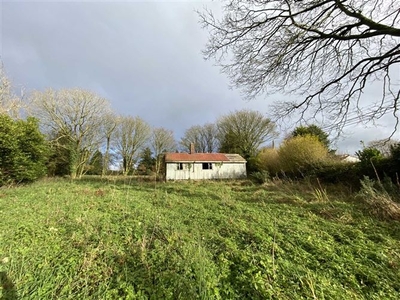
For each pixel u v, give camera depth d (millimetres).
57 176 22141
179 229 4723
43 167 15000
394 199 5879
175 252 3531
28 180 12852
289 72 7145
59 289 2602
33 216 5344
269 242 3959
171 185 15211
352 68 6719
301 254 3521
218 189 11898
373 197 5668
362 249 3613
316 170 13438
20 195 8344
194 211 6414
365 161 10398
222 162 25781
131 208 6641
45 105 21344
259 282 2680
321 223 5012
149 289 2605
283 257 3443
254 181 18016
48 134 22203
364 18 5805
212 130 41281
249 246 3822
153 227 4781
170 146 36750
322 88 7246
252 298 2443
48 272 2855
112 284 2713
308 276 2824
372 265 3164
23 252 3371
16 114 16016
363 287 2705
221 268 3080
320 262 3291
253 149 32250
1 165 10695
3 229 4344
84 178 20922
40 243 3758
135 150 32125
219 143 38094
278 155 18516
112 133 28562
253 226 4859
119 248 3658
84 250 3502
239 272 2982
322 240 4051
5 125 10805
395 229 4398
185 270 2959
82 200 7582
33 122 13648
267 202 7543
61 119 22578
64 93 22547
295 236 4223
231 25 6480
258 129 32500
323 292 2553
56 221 5020
